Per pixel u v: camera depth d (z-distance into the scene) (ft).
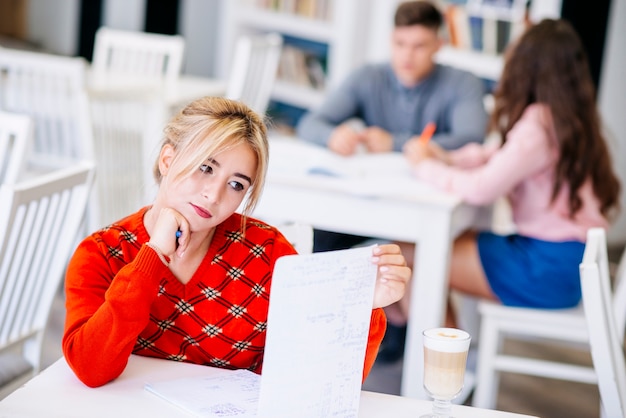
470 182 9.25
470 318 11.16
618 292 8.23
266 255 5.36
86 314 4.81
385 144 11.10
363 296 4.33
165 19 23.00
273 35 19.80
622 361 6.03
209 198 4.74
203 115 4.78
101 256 5.03
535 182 9.42
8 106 12.13
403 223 8.99
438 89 11.58
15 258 6.35
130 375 4.90
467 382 10.58
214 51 22.54
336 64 18.30
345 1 17.97
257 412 4.19
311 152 10.62
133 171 11.34
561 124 9.18
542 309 9.36
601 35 16.55
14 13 26.89
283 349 4.12
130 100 10.98
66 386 4.68
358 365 4.42
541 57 9.27
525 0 16.10
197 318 5.20
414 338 9.04
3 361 6.72
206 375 4.99
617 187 9.64
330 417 4.38
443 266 8.91
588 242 5.96
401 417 4.68
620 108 17.34
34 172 12.12
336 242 11.47
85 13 25.40
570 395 11.07
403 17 11.17
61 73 11.73
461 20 16.51
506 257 9.45
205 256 5.19
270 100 19.86
